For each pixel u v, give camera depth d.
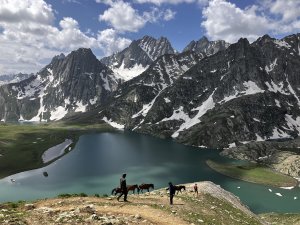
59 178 168.88
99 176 175.00
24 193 142.88
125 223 28.98
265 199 145.88
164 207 40.34
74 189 150.12
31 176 172.12
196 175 185.50
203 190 65.06
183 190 62.78
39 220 26.80
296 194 153.62
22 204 35.53
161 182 167.75
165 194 53.19
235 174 187.75
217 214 44.97
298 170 193.38
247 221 49.41
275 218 103.75
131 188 54.53
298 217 98.44
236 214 52.00
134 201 42.53
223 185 168.50
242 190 159.75
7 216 27.06
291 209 131.50
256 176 183.12
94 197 43.53
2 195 139.50
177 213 37.91
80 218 27.98
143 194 54.06
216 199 59.50
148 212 36.12
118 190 41.56
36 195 140.25
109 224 27.23
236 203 70.25
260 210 130.88
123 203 39.53
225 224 39.78
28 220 26.62
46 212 29.56
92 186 155.75
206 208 46.81
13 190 147.12
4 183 157.75
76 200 38.75
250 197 148.75
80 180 165.88
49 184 157.50
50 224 25.72
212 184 78.31
